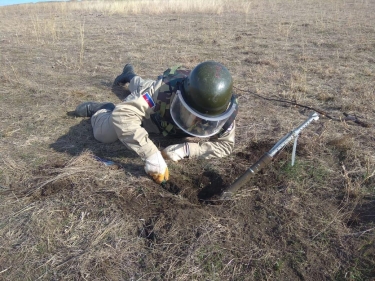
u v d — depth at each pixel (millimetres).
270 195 2668
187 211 2449
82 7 19031
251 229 2355
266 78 5426
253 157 3133
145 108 2670
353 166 2996
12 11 19625
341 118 3967
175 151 3006
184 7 15734
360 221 2426
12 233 2260
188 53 7148
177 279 1999
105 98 4562
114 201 2529
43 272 2023
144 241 2254
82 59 6637
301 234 2326
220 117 2410
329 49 7414
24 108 4121
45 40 8672
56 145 3307
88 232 2289
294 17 12531
